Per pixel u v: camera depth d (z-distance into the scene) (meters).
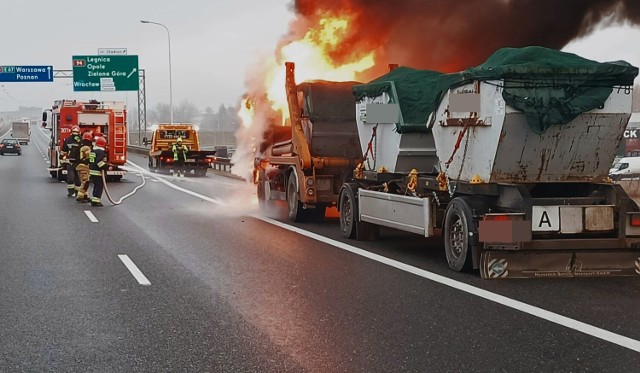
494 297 8.59
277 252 12.29
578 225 9.62
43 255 12.09
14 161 56.06
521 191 9.59
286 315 7.86
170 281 9.83
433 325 7.36
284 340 6.89
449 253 10.50
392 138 12.74
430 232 11.03
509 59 9.63
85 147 22.22
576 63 9.48
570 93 9.43
